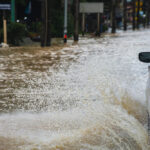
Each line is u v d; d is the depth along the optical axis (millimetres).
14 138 6215
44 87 11750
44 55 22500
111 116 7891
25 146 5801
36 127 6988
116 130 6762
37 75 14297
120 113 8188
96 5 52562
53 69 16031
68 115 8023
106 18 105250
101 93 10680
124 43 34344
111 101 9547
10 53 24047
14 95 10438
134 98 9711
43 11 30219
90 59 20000
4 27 30469
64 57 21219
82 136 6352
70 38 46344
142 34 59438
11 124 7191
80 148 5699
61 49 27312
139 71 15188
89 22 68188
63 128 6875
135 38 44781
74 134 6473
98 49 27000
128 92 10648
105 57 21047
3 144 5879
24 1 53906
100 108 8742
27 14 58094
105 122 7340
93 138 6215
